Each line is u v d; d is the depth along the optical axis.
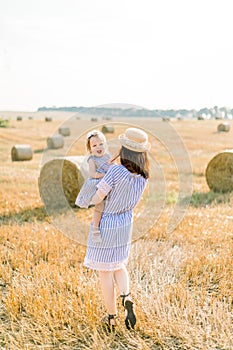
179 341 3.74
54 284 4.75
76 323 3.99
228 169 10.49
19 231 6.82
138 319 3.95
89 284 4.70
